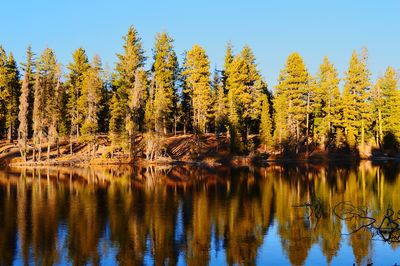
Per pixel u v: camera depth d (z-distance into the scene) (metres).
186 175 51.78
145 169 59.56
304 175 50.72
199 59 78.00
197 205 31.64
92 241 22.12
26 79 68.31
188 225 25.42
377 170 55.66
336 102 77.12
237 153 70.25
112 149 68.62
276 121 74.44
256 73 83.50
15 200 34.06
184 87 83.50
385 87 79.31
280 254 20.00
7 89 75.38
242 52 84.75
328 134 75.69
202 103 75.00
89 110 70.19
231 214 28.44
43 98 69.06
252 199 34.09
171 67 81.19
